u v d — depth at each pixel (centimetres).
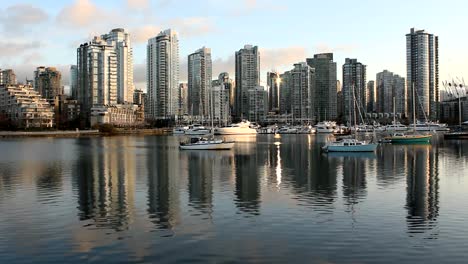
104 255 2952
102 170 7350
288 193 5028
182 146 12119
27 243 3209
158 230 3522
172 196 4900
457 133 16500
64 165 8225
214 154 10531
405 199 4644
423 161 8469
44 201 4669
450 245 3095
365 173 6706
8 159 9556
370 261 2809
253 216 3938
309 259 2856
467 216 3891
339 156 9675
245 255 2936
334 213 4028
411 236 3306
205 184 5719
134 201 4641
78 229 3566
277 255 2931
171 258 2889
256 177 6344
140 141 18088
